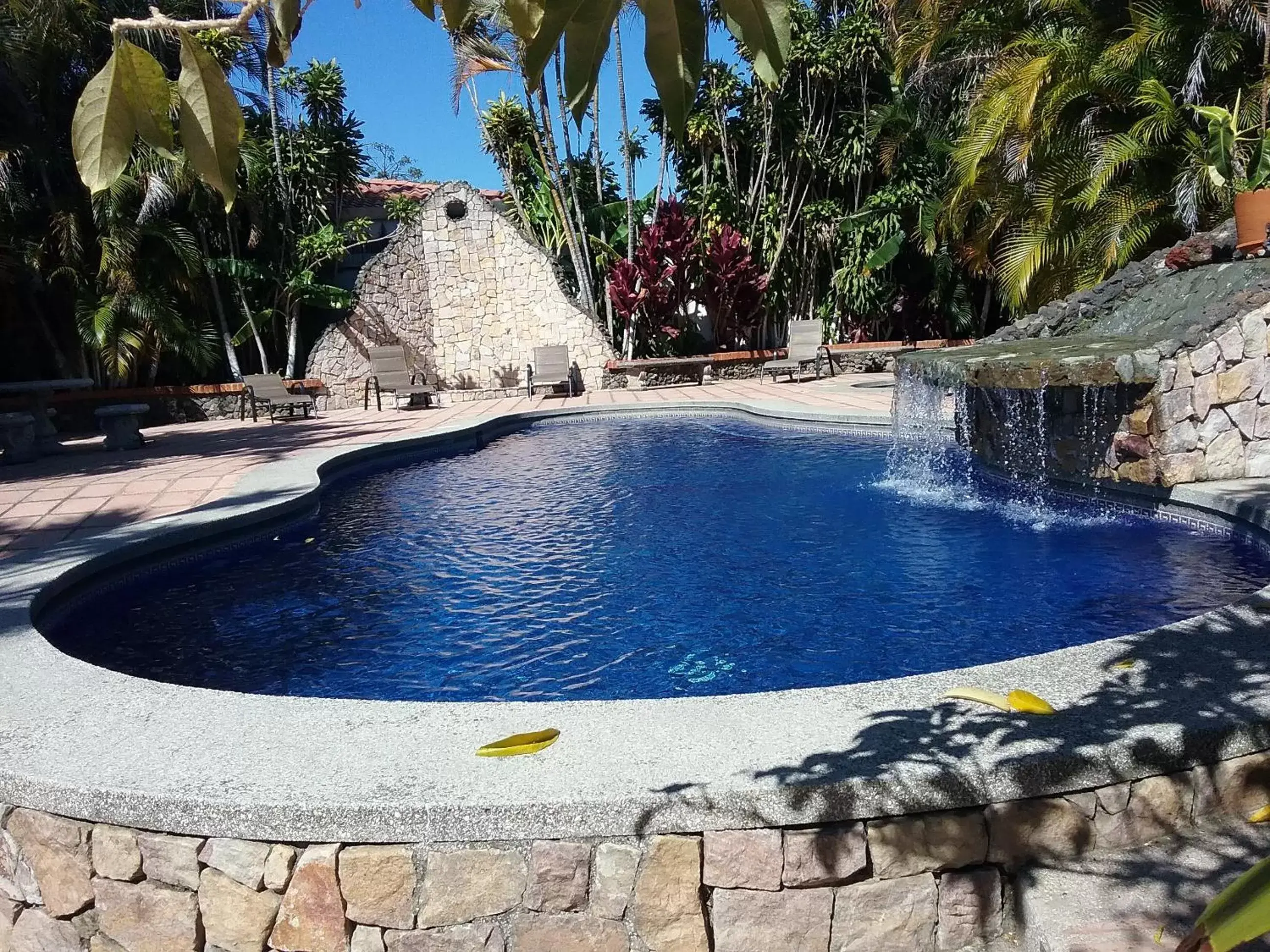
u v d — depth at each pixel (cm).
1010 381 566
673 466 876
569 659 397
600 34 80
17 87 1373
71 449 1147
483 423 1173
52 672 299
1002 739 219
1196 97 905
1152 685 246
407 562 563
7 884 240
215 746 237
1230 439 548
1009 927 212
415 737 236
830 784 202
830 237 1770
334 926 209
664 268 1672
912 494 694
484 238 1670
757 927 206
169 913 220
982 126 1013
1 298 1459
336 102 1783
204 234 1577
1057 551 513
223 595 507
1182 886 203
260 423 1402
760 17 80
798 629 419
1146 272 714
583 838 203
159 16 79
